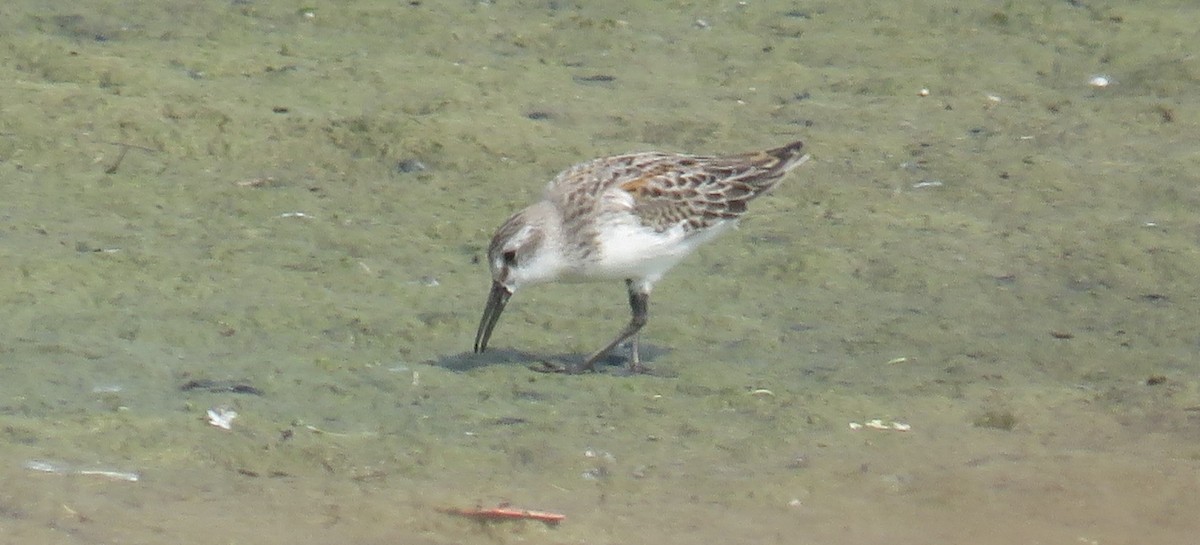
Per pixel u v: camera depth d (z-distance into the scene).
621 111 19.97
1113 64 22.00
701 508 11.06
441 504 10.90
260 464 11.44
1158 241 16.77
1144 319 15.04
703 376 13.50
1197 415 12.85
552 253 13.45
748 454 11.99
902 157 18.95
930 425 12.62
